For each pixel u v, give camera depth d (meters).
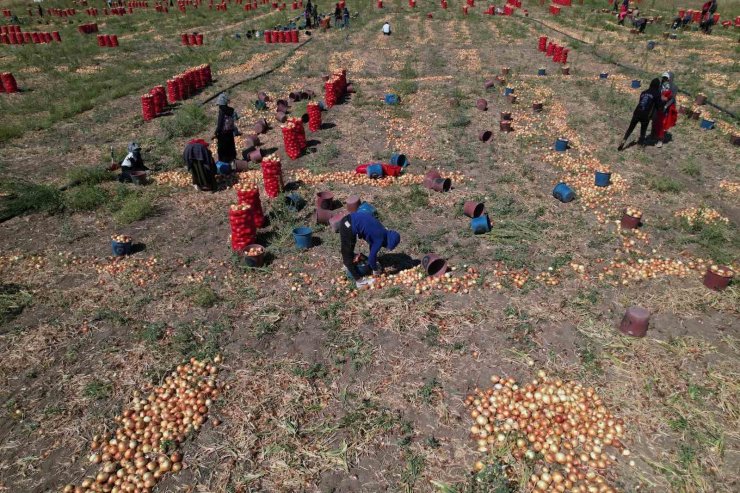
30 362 5.68
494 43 24.92
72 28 31.48
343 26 30.58
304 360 5.66
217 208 9.47
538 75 18.75
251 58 22.69
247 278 7.19
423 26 29.97
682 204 9.18
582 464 4.44
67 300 6.77
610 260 7.40
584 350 5.69
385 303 6.51
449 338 5.92
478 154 11.56
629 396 5.08
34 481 4.38
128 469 4.45
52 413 5.02
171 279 7.23
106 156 11.83
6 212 9.14
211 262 7.64
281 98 16.67
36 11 39.88
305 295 6.77
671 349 5.66
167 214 9.27
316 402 5.10
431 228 8.45
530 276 7.04
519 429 4.74
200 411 4.98
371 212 6.63
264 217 8.62
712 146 11.80
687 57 20.62
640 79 17.50
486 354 5.67
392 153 11.77
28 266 7.60
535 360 5.56
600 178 9.67
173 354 5.78
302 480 4.32
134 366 5.62
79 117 15.06
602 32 26.52
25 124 14.11
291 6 39.84
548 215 8.80
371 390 5.23
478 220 8.10
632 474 4.32
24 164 11.58
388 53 23.23
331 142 12.60
